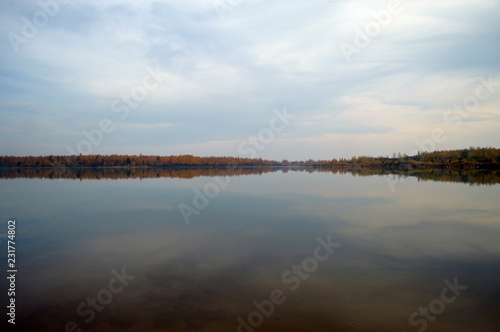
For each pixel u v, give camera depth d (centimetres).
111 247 1069
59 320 575
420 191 2703
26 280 770
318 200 2220
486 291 698
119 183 3625
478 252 993
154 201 2181
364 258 939
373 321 569
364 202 2108
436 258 935
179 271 833
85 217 1614
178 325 555
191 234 1251
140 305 631
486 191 2641
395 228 1341
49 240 1165
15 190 2891
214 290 705
